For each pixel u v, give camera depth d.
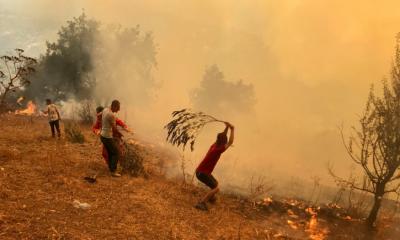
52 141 10.57
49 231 4.52
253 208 7.48
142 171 8.27
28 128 13.16
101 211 5.59
